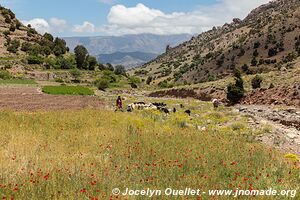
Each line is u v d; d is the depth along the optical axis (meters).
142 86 126.44
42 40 173.25
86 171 11.42
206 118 35.03
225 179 11.66
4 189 9.15
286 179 11.74
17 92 63.31
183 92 81.81
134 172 11.78
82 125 23.16
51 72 124.12
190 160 13.81
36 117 25.05
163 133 21.19
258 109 46.94
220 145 18.05
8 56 140.75
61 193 9.16
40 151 14.46
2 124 21.34
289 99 52.00
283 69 75.50
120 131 20.91
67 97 56.69
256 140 23.27
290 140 24.78
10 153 13.68
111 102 50.72
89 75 133.00
